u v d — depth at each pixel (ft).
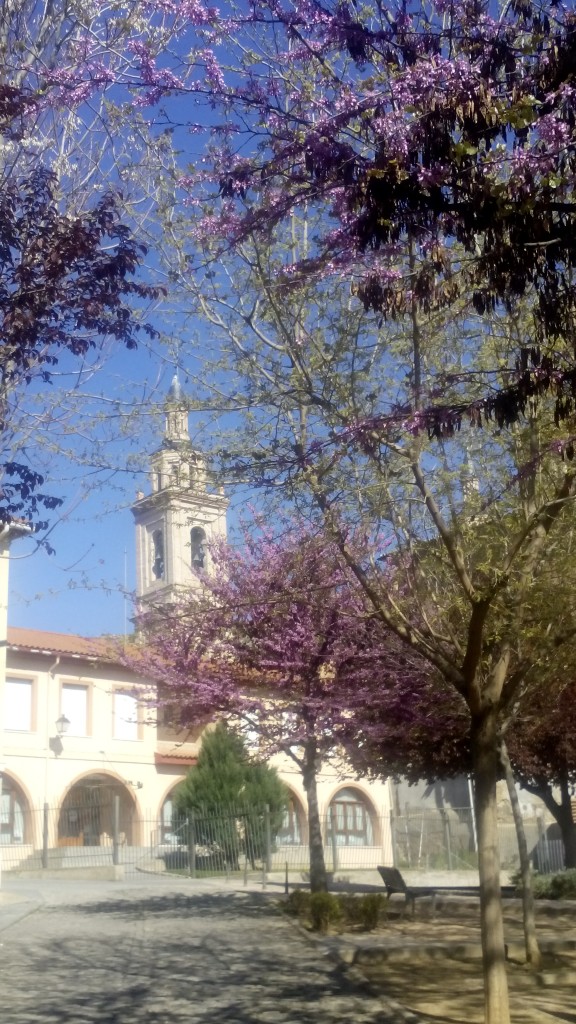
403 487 31.24
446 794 125.70
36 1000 32.07
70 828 105.70
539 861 91.91
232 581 52.08
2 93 26.89
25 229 29.09
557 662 32.60
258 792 102.78
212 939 46.55
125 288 29.68
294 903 55.98
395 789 127.95
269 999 32.09
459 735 55.57
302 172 27.07
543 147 24.27
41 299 28.96
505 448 31.58
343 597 44.73
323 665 52.75
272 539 51.57
